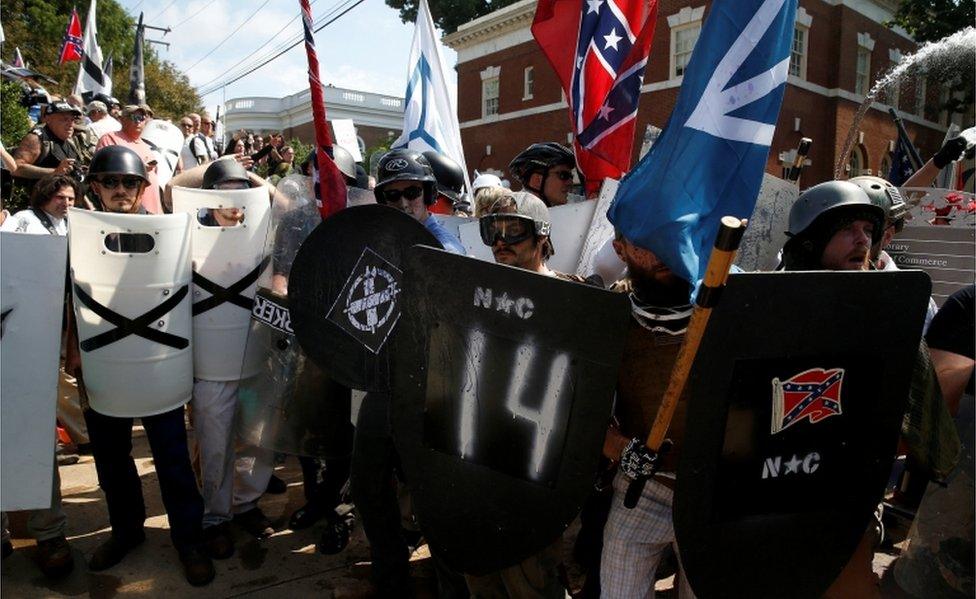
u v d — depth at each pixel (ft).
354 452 9.05
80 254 9.16
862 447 6.11
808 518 6.13
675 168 6.61
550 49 14.61
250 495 11.55
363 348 8.98
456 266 6.38
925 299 5.91
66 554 10.03
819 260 7.25
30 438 8.26
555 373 6.03
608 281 11.41
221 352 10.52
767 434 5.85
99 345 9.34
